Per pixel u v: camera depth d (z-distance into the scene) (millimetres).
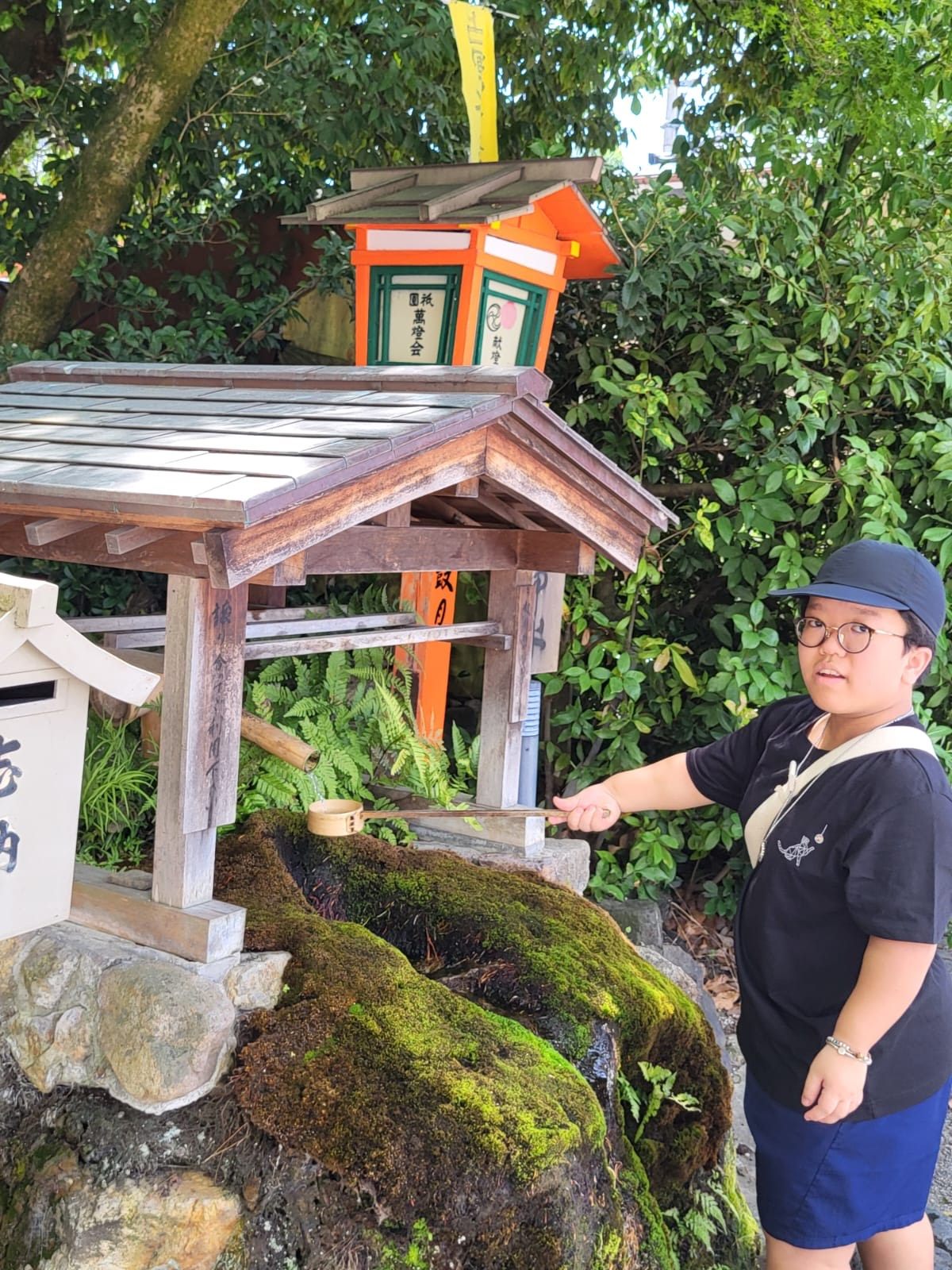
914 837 1883
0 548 2547
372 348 3496
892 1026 1942
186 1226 2072
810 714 2299
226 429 2422
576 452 2789
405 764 3318
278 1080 2172
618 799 2557
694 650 4902
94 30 5172
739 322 4277
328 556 2529
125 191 4719
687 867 4977
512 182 3443
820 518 4590
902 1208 2051
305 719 3254
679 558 4684
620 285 4352
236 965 2369
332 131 5172
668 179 4480
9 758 2027
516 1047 2330
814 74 4734
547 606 3730
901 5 4527
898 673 2010
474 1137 2043
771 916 2068
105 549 2314
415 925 2812
